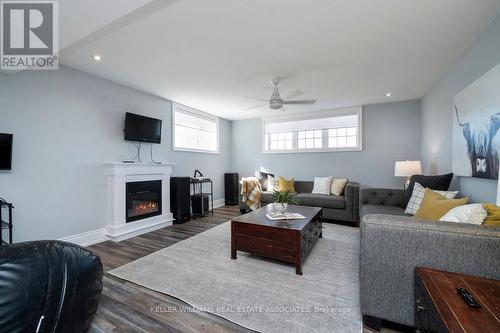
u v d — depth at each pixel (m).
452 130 2.77
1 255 0.53
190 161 4.99
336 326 1.48
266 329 1.46
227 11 1.84
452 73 2.83
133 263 2.43
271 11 1.84
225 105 4.79
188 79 3.33
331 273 2.19
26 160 2.54
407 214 2.58
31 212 2.57
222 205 5.90
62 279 0.58
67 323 0.58
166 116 4.36
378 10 1.84
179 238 3.28
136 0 1.61
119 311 1.65
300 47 2.43
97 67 2.93
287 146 5.67
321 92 3.91
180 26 2.04
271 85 3.56
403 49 2.46
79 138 3.02
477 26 2.05
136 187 3.59
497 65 1.80
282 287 1.95
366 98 4.30
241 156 6.22
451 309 0.87
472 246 1.16
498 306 0.88
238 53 2.56
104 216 3.28
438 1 1.73
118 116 3.50
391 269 1.35
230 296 1.82
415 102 4.38
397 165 3.81
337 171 5.08
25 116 2.54
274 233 2.30
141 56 2.63
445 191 2.46
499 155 1.79
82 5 1.65
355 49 2.46
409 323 1.32
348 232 3.52
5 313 0.46
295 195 4.45
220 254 2.67
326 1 1.73
